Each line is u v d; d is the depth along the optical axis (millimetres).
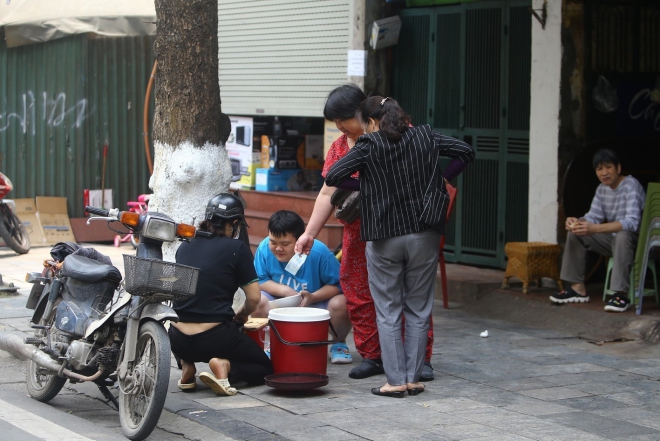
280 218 6129
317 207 5898
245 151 11070
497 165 9289
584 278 7848
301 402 5371
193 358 5504
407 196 5332
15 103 13023
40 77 12938
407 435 4707
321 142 11164
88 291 5387
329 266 6316
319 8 9992
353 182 5512
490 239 9430
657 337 6973
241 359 5594
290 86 10391
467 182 9609
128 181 13203
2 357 6750
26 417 5039
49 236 12688
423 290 5520
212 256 5426
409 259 5395
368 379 5957
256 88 10797
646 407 5344
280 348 5660
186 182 6523
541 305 7883
